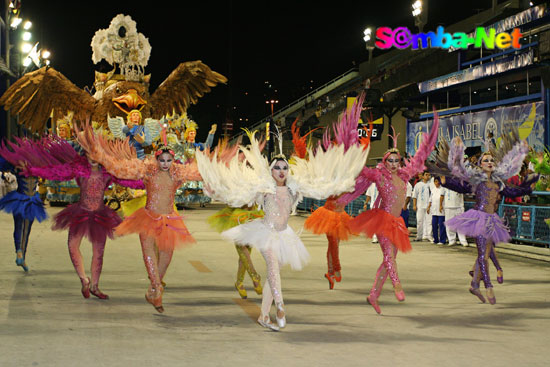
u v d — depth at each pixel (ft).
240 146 23.90
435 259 43.39
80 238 28.22
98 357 18.49
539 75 86.79
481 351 19.79
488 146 29.96
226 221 29.50
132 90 76.02
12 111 47.47
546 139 79.82
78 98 60.29
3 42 123.95
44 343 20.02
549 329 22.95
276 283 22.35
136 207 30.35
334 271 31.37
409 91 107.04
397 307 26.86
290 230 23.54
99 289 29.96
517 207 49.88
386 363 18.30
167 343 20.31
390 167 26.84
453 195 51.88
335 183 23.89
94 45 87.10
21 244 35.60
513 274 36.70
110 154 26.37
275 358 18.70
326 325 23.29
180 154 93.50
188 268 37.93
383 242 26.11
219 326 22.90
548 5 84.23
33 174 27.78
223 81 54.44
